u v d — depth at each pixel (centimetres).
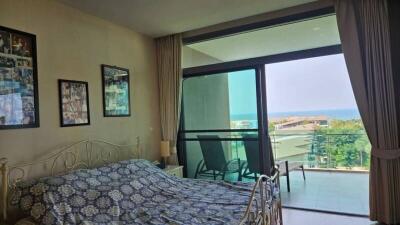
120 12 330
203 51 425
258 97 393
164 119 437
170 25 386
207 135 434
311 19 349
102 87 341
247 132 404
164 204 251
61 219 207
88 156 317
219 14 356
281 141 626
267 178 243
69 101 298
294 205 402
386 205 301
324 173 600
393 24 308
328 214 362
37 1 272
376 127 308
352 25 316
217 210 229
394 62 308
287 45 369
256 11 354
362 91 312
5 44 244
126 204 243
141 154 398
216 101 426
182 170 424
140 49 411
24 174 253
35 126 263
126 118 376
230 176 419
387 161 303
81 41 318
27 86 259
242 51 398
